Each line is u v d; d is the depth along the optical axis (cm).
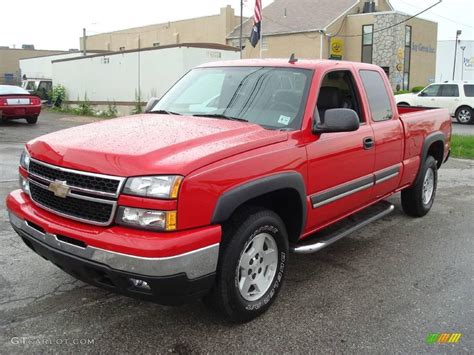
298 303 405
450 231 610
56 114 2444
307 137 409
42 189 355
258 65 477
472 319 383
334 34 3544
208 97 465
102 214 317
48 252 339
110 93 2388
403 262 503
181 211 307
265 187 355
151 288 307
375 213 549
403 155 574
